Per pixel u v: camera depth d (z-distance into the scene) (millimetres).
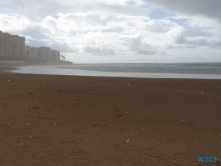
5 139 3900
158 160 3104
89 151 3398
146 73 30844
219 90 11375
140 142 3871
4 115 5809
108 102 8070
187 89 11852
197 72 32156
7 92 10219
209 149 3557
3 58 121625
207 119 5625
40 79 17953
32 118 5570
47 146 3590
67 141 3863
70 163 2939
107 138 4074
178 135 4312
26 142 3768
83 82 15508
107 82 15609
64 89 11617
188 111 6582
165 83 14930
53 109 6758
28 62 133250
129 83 14906
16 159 3043
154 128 4809
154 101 8305
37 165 2859
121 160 3080
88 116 5906
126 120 5512
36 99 8516
